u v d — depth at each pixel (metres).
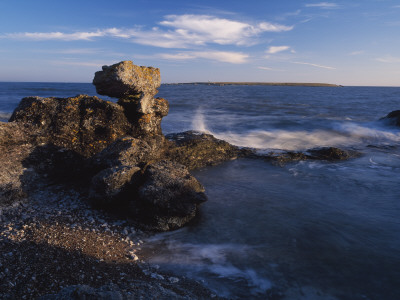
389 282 4.60
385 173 10.27
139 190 6.45
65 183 7.94
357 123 22.83
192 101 46.66
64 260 4.46
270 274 4.74
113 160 7.43
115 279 4.19
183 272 4.73
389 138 17.39
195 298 3.98
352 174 10.14
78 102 8.98
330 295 4.29
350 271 4.86
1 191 6.37
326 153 12.34
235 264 5.00
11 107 30.33
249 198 7.98
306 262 5.09
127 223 6.31
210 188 8.73
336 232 6.17
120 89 9.47
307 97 68.81
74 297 3.02
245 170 10.56
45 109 8.50
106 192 6.44
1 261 4.10
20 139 7.75
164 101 10.62
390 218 6.84
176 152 10.66
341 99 61.19
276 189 8.68
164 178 6.68
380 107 39.97
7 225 5.46
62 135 8.47
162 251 5.37
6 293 3.43
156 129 10.46
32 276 3.88
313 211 7.19
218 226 6.41
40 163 7.70
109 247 5.24
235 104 42.56
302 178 9.70
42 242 4.88
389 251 5.48
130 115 10.09
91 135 8.95
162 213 6.27
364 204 7.63
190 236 5.97
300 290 4.38
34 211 6.21
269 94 84.75
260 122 23.03
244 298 4.17
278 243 5.71
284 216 6.91
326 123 22.66
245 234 6.06
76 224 5.88
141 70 9.77
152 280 4.36
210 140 11.93
